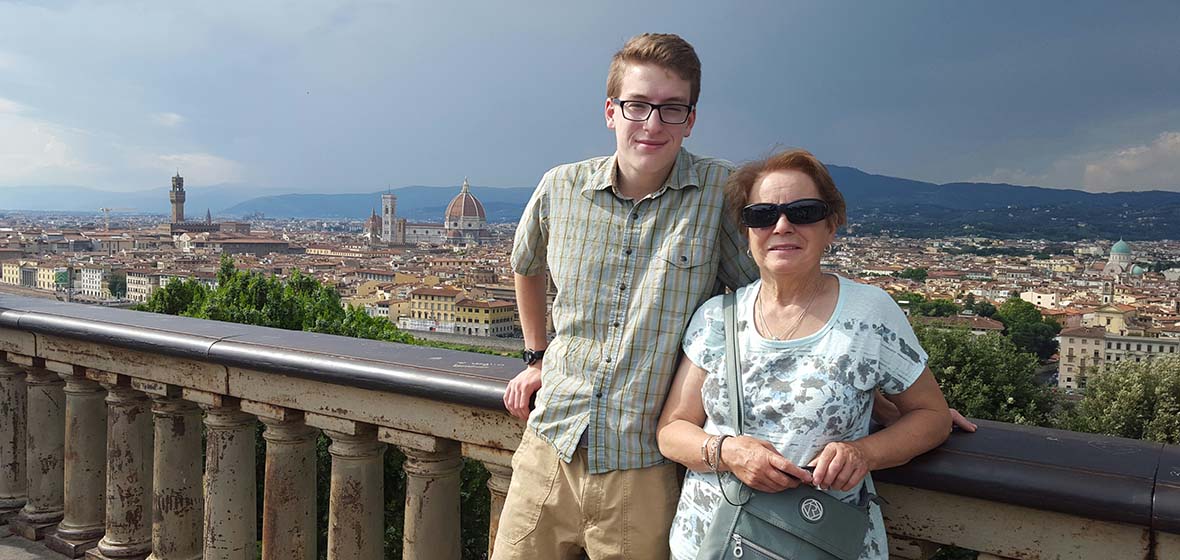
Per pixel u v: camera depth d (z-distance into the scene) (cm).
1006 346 2770
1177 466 193
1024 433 221
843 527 197
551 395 240
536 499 244
